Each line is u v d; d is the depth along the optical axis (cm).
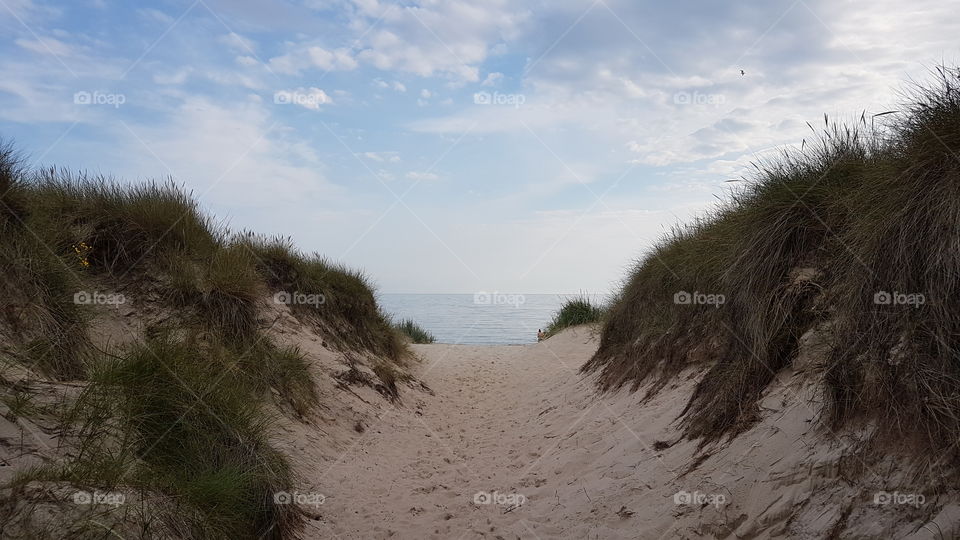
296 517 462
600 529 427
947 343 311
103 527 291
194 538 336
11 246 500
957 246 320
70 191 709
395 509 528
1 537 266
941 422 298
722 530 359
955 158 344
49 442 341
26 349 438
